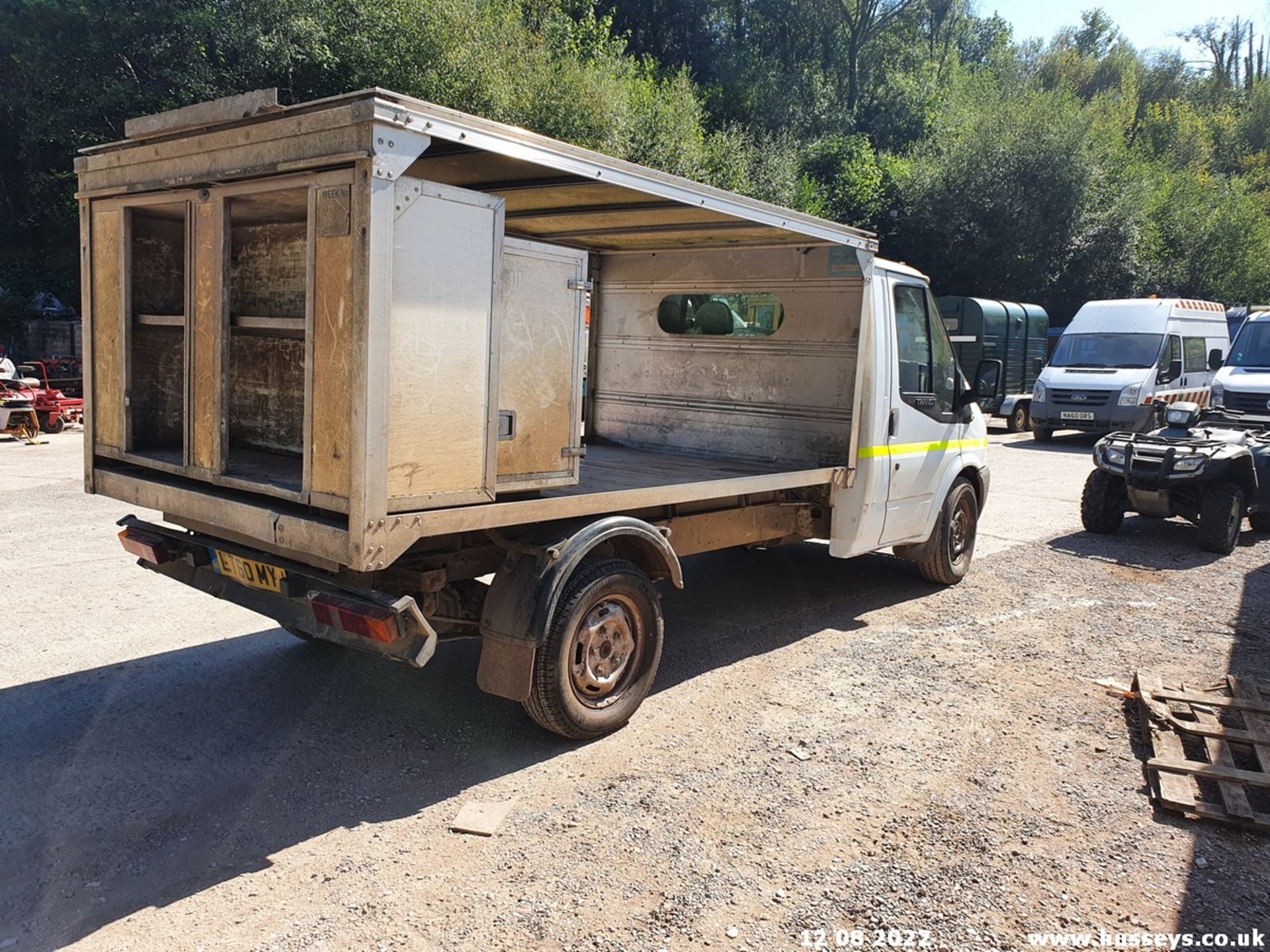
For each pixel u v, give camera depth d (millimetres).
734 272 6777
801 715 4906
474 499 3850
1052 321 33344
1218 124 53531
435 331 3594
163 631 5898
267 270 4266
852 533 6359
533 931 3061
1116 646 6176
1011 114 30859
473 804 3877
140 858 3439
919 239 31250
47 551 7652
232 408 4590
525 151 3865
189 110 3869
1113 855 3619
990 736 4707
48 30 18719
